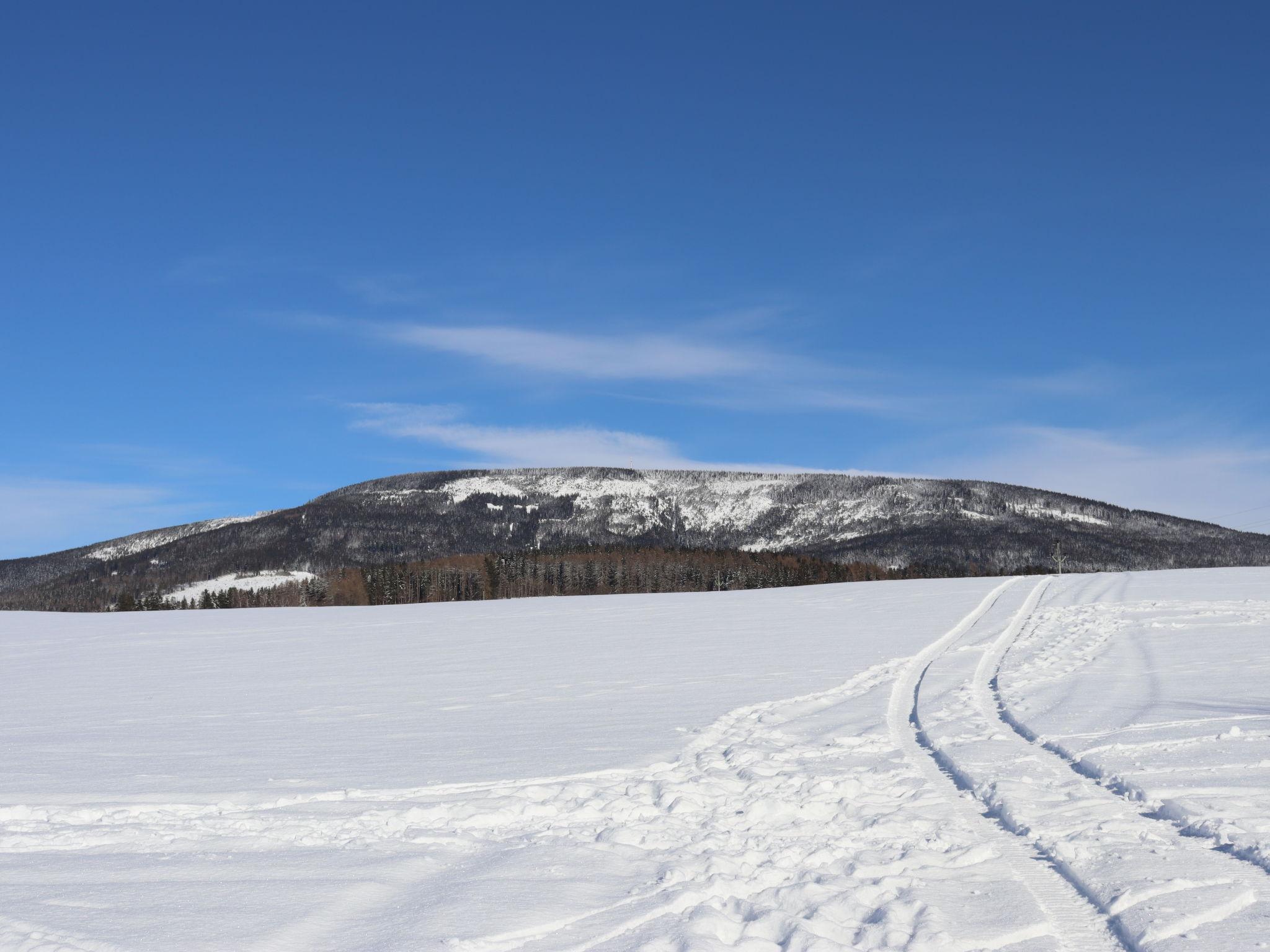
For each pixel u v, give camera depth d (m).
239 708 17.08
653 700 16.25
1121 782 8.63
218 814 8.72
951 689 16.14
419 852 7.29
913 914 5.60
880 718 13.78
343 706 17.05
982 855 6.85
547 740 12.61
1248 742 10.09
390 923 5.63
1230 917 5.36
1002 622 27.28
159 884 6.47
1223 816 7.23
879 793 9.09
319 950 5.23
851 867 6.64
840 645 23.92
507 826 8.22
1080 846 6.84
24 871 6.82
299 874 6.69
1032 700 14.05
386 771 10.65
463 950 5.17
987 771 9.56
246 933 5.46
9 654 30.27
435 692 18.61
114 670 24.91
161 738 13.77
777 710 14.78
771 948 5.20
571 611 38.59
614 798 8.99
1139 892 5.79
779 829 7.84
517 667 22.38
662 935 5.31
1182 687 14.55
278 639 32.12
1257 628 22.48
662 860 6.90
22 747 13.00
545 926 5.54
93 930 5.51
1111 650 19.75
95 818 8.65
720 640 26.45
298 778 10.30
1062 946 5.19
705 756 11.09
